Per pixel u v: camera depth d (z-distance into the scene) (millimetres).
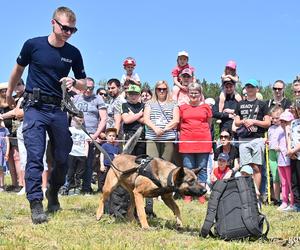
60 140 6273
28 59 6105
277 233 5828
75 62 6320
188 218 6848
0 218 6305
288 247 4945
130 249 4551
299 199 8094
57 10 5977
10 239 4844
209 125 9180
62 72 6148
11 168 10797
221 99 10133
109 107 10742
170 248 4691
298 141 7965
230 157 9375
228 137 9320
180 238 5312
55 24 5957
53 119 6129
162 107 8750
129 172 6113
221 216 5328
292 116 8156
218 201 5387
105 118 10195
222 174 9109
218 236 5309
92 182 12633
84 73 6461
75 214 6641
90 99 10164
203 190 5668
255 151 8922
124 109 9133
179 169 5680
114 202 6699
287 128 8156
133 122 9039
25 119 6039
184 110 9055
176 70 10852
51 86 6090
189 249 4742
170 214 7211
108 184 6355
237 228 5188
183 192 5734
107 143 9305
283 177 8352
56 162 6438
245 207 5230
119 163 6324
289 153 7969
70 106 6164
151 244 4820
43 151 5984
